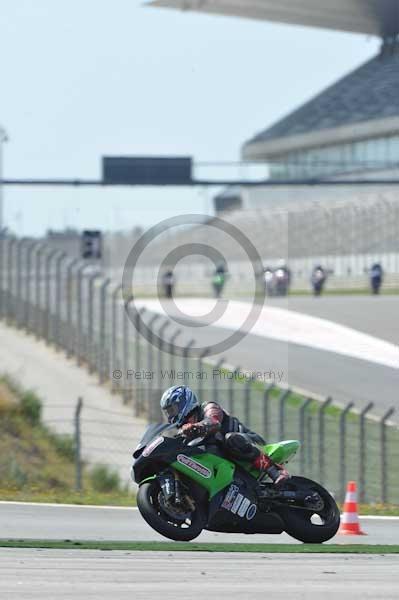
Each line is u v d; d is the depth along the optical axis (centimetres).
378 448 7744
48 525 5000
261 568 3152
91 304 11738
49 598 2459
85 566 3078
